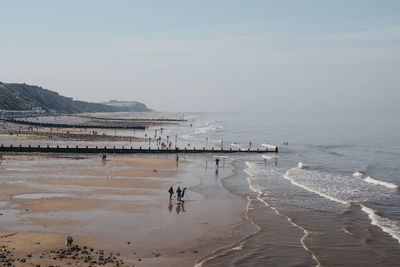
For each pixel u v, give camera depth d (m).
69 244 22.58
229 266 20.72
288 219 30.31
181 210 32.72
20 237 23.98
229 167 63.38
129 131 163.75
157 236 25.47
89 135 118.94
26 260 19.95
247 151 90.88
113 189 40.94
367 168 64.19
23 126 149.25
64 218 28.89
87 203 33.97
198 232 26.64
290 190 42.53
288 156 84.19
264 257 22.19
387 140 129.25
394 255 22.88
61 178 46.69
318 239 25.61
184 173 55.22
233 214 31.78
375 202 36.94
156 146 98.00
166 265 20.42
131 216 30.22
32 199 34.88
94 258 20.83
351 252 23.28
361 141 126.12
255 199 37.59
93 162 64.31
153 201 35.81
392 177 54.38
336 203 36.19
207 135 153.62
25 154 73.81
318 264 21.31
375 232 27.27
